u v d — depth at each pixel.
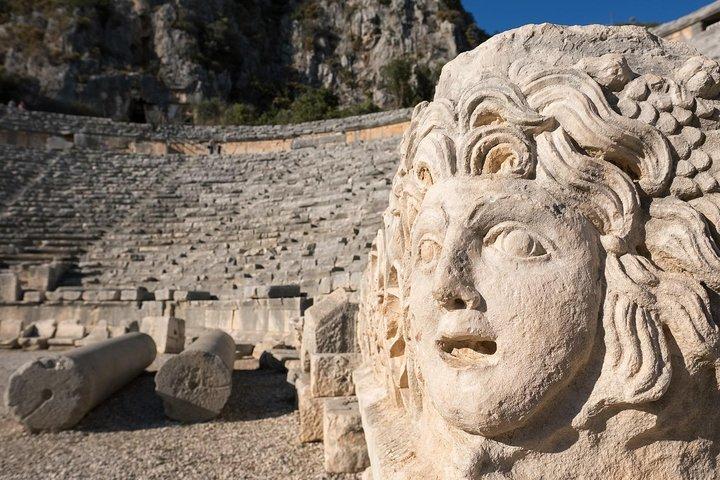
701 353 1.56
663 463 1.60
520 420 1.54
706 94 1.92
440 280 1.59
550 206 1.63
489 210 1.64
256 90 48.56
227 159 22.03
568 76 1.83
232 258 13.26
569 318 1.55
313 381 4.86
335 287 9.85
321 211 15.30
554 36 2.04
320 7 56.41
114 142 23.91
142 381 7.64
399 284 2.35
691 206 1.72
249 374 8.48
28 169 19.16
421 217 1.77
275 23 55.06
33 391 5.46
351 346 5.17
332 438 4.03
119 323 11.50
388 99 49.06
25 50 38.69
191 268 13.28
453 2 57.47
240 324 10.81
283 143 24.47
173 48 44.75
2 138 21.95
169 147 24.67
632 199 1.67
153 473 4.25
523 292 1.56
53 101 36.75
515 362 1.53
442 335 1.61
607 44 2.04
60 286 12.68
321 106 35.94
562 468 1.58
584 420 1.56
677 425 1.61
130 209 17.23
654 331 1.57
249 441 5.06
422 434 2.09
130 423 5.78
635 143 1.74
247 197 17.86
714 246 1.65
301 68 52.53
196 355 5.93
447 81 2.31
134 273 13.36
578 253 1.61
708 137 1.82
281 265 12.42
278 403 6.60
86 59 40.44
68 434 5.35
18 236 14.70
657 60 2.05
